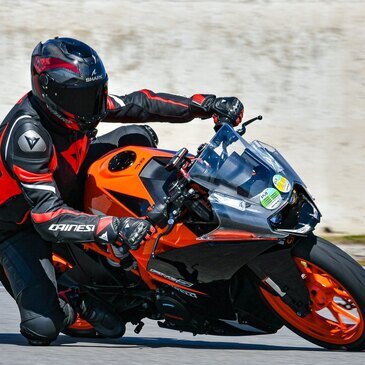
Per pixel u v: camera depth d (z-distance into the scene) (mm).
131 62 40031
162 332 21203
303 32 39969
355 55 39156
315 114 37688
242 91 38656
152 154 17688
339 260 16422
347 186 34844
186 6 41344
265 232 16203
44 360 16078
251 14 40719
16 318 21891
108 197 17625
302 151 36188
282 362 15797
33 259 18375
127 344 19281
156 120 19422
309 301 16891
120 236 16531
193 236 16797
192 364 15617
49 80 16766
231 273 16859
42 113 17344
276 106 38094
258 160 16938
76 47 17141
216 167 16828
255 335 18953
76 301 18438
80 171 18422
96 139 19156
